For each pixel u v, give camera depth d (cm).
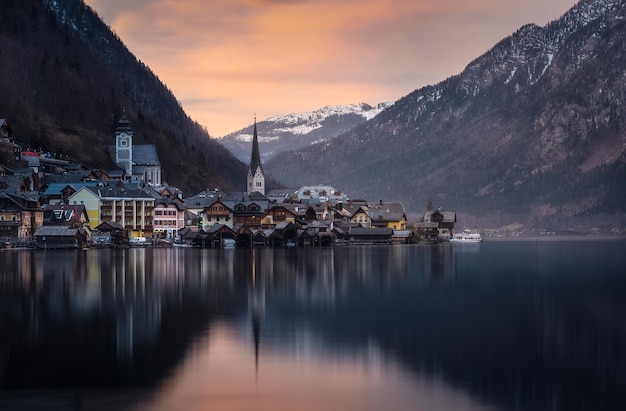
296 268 14050
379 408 5375
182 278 11894
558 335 7406
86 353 6638
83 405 5403
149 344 6975
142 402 5472
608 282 11725
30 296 9562
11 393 5628
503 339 7244
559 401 5509
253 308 8869
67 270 12975
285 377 6025
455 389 5750
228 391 5691
